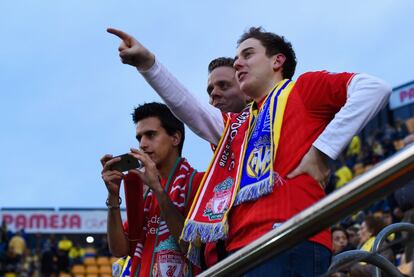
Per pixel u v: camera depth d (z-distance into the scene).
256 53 3.46
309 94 3.27
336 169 20.81
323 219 2.02
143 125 3.95
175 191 3.86
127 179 3.80
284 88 3.36
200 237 3.38
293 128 3.22
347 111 3.10
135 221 3.85
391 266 2.39
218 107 4.19
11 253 24.08
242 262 2.17
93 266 23.56
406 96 25.50
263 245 2.12
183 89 3.69
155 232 3.83
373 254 2.37
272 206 3.13
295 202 3.11
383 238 2.72
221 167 3.50
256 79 3.45
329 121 3.27
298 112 3.25
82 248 23.78
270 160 3.19
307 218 2.04
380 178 1.93
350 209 1.98
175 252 3.75
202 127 3.74
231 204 3.27
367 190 1.94
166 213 3.66
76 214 28.95
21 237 24.53
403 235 2.47
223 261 2.21
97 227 29.03
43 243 27.64
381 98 3.12
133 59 3.62
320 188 3.18
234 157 3.45
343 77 3.21
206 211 3.41
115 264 4.34
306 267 2.86
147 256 3.81
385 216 6.52
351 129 3.09
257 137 3.31
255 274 2.79
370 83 3.12
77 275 23.34
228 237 3.30
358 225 7.07
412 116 25.34
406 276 2.38
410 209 3.70
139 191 3.82
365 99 3.10
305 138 3.20
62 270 23.28
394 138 21.97
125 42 3.62
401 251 2.38
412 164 1.91
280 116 3.26
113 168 3.79
